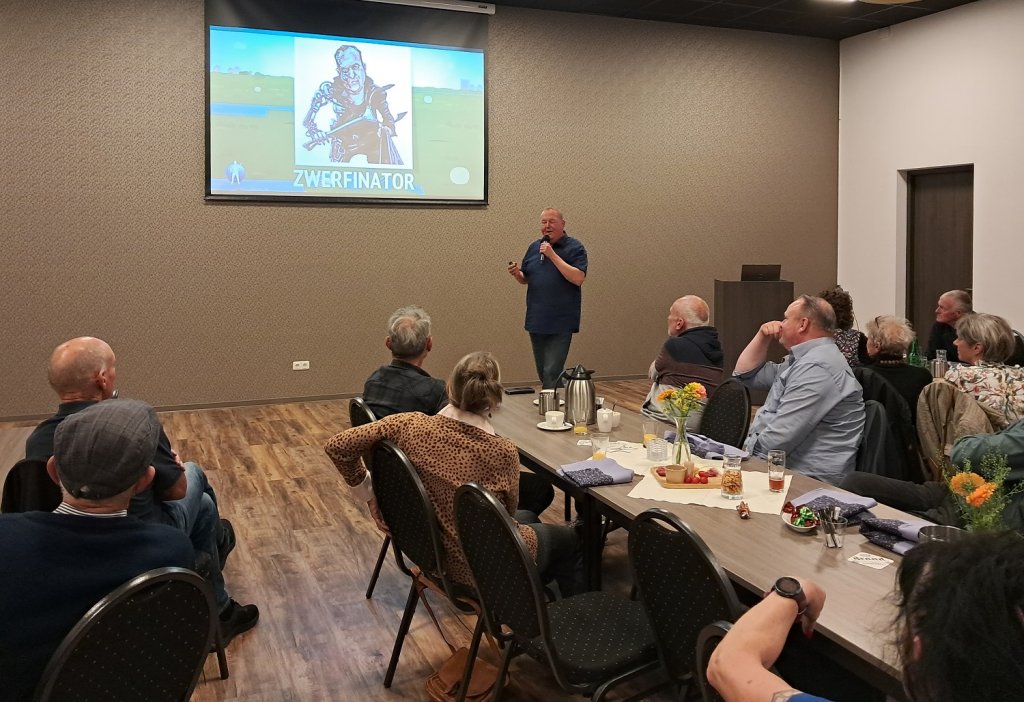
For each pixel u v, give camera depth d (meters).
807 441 3.25
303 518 4.29
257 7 6.96
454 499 2.16
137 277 6.88
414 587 2.68
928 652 0.67
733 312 7.31
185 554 1.70
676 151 8.51
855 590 1.83
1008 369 3.29
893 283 8.72
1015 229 7.50
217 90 6.93
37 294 6.64
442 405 3.32
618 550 3.84
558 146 8.05
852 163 9.06
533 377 8.15
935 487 2.98
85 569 1.55
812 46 8.98
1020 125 7.39
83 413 1.64
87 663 1.44
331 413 6.94
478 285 7.90
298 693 2.65
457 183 7.72
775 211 8.98
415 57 7.47
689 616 1.84
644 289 8.51
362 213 7.47
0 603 1.49
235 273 7.15
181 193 6.94
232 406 7.21
